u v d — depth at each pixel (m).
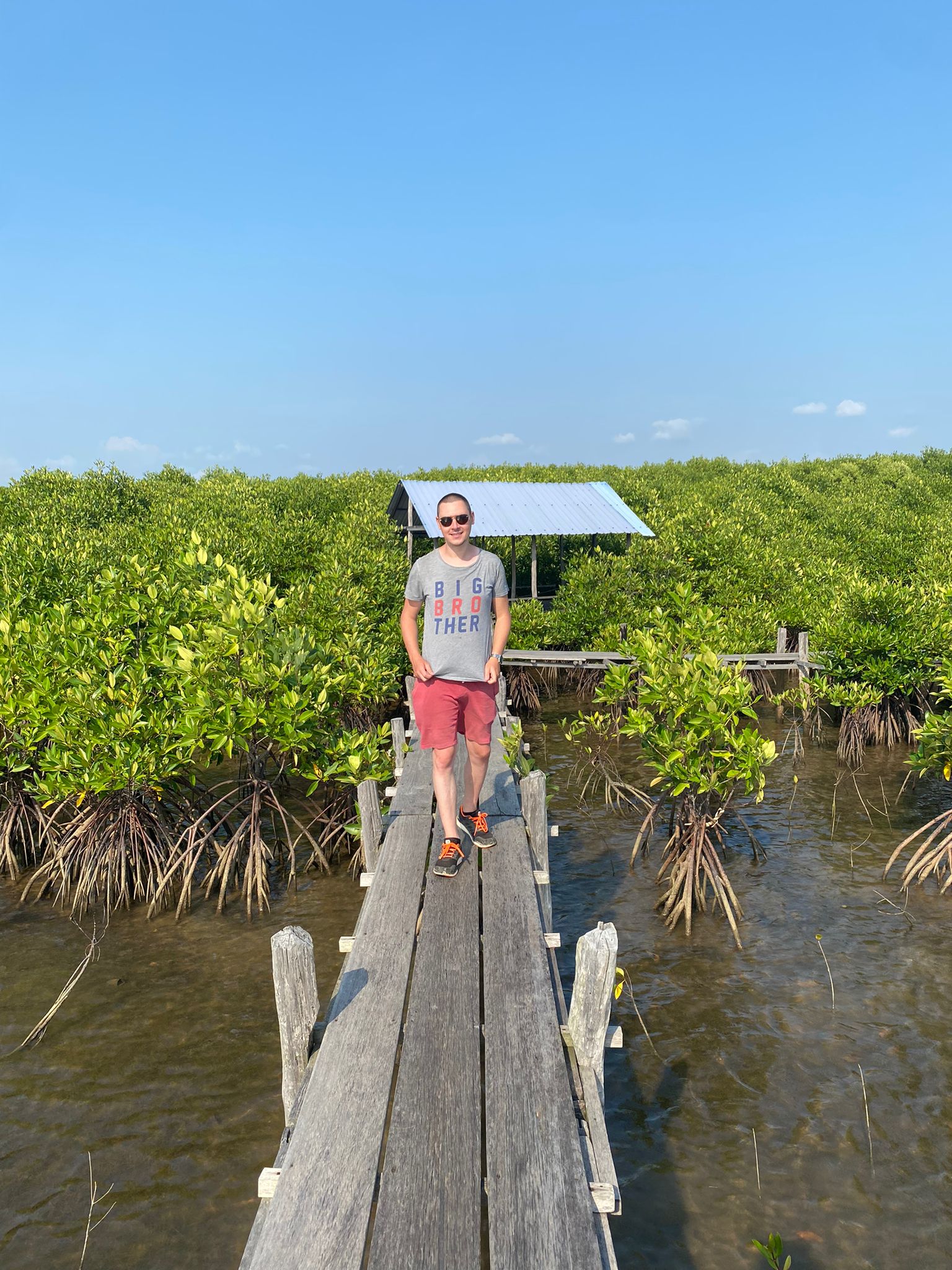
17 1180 4.85
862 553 23.14
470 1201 2.73
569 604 19.61
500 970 4.21
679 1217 4.54
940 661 13.20
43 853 9.74
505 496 22.78
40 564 13.24
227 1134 5.21
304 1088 3.33
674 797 8.51
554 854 9.77
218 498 25.67
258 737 8.84
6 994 6.86
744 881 8.84
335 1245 2.55
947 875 8.77
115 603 10.23
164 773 8.52
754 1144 5.07
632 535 22.48
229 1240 4.43
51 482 23.97
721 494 31.78
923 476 36.97
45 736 8.61
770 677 17.91
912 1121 5.23
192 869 8.44
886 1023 6.24
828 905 8.23
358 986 4.10
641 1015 6.42
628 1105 5.42
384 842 6.16
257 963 7.33
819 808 11.02
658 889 8.77
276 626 9.84
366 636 13.71
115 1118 5.36
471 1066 3.45
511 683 17.31
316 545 20.73
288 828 9.89
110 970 7.24
